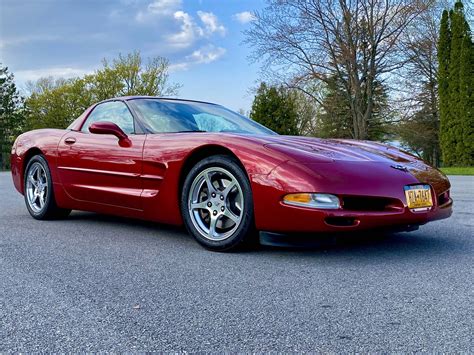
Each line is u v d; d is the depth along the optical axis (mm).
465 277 2193
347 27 23078
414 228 2711
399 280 2146
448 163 22594
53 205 3953
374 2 23453
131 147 3242
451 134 22344
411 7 22375
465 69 21531
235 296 1917
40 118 43094
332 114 26531
